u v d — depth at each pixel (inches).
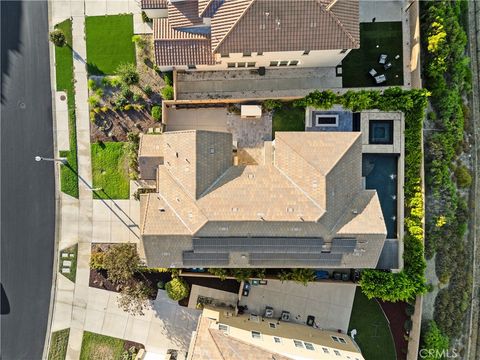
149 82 1421.0
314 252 1178.0
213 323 1238.9
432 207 1395.2
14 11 1441.9
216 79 1398.9
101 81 1430.9
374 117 1349.7
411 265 1344.7
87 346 1472.7
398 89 1284.4
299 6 1088.8
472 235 1464.1
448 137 1378.0
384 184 1390.3
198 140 1130.0
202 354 1141.1
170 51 1259.2
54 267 1469.0
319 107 1330.0
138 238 1445.6
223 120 1391.5
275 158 1179.9
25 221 1465.3
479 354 1477.6
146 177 1286.9
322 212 1101.1
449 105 1366.9
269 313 1423.5
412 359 1381.6
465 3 1441.9
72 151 1444.4
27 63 1445.6
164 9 1300.4
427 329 1402.6
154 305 1456.7
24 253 1469.0
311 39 1147.3
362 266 1206.9
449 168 1416.1
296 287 1435.8
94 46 1425.9
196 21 1224.8
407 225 1353.3
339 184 1138.7
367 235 1141.7
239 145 1390.3
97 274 1457.9
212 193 1138.7
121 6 1416.1
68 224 1457.9
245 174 1170.0
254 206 1121.4
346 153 1145.4
